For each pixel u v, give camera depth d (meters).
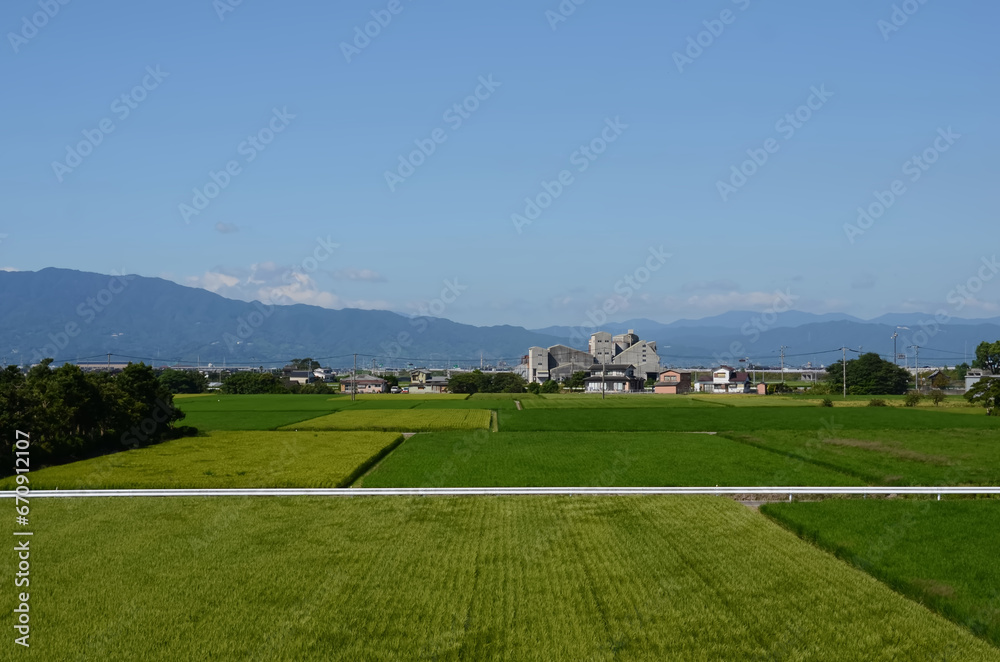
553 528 24.48
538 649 14.65
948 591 17.77
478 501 29.31
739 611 16.69
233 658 14.26
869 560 20.34
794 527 24.83
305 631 15.53
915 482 33.53
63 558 21.05
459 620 16.12
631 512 27.11
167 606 17.09
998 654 14.48
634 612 16.62
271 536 23.45
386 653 14.41
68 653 14.54
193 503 29.00
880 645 14.86
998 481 33.97
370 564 20.31
